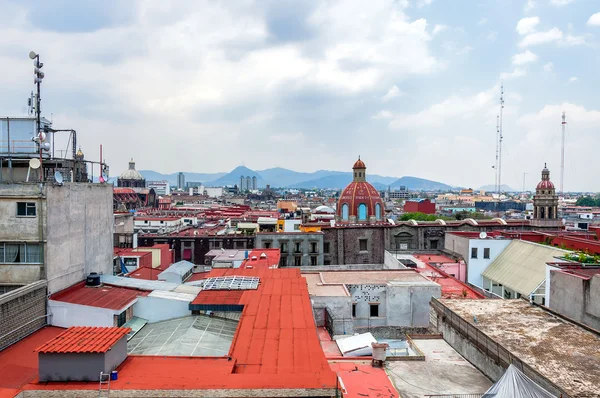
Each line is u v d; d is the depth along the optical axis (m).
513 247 62.16
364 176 103.31
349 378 25.06
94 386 17.97
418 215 153.62
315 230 88.88
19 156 36.81
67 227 33.31
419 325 44.88
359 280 48.09
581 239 60.66
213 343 26.70
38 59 37.12
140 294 32.97
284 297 31.98
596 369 22.44
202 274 52.81
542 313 30.62
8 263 30.44
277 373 19.64
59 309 29.80
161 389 17.70
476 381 25.36
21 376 22.58
